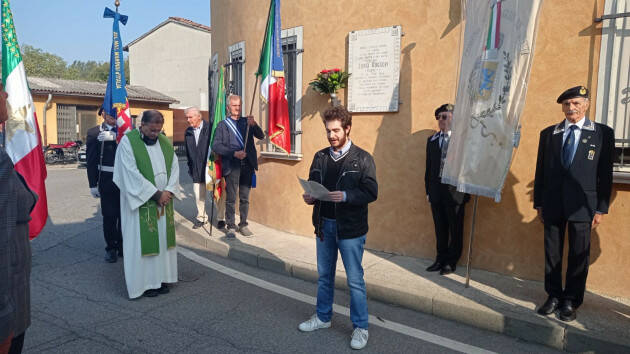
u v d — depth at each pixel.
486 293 4.30
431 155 4.92
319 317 3.77
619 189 4.22
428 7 5.25
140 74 33.78
